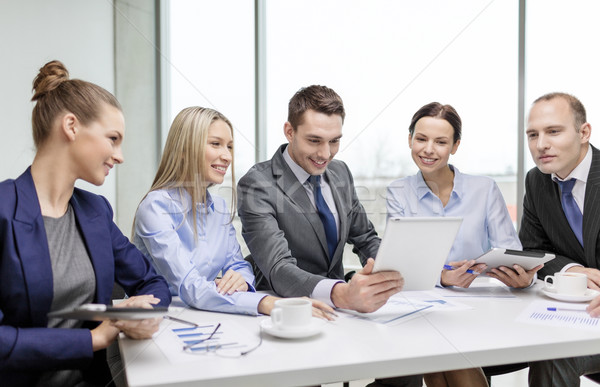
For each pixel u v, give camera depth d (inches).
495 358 37.3
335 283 50.9
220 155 61.2
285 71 140.5
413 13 130.1
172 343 38.7
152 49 147.8
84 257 45.3
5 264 40.1
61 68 44.4
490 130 123.1
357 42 135.3
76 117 42.3
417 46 130.0
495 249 56.7
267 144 142.2
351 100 134.8
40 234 41.7
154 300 45.2
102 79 141.9
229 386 31.8
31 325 41.3
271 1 140.4
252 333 41.5
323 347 37.5
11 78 120.0
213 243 62.2
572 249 67.7
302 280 54.0
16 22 121.3
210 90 145.9
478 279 68.6
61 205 44.9
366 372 34.4
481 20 123.4
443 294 58.0
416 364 35.4
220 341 39.1
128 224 147.6
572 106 64.7
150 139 149.2
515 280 59.2
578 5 117.2
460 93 125.7
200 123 60.4
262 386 32.5
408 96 131.3
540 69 119.1
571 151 64.5
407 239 44.8
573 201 67.4
